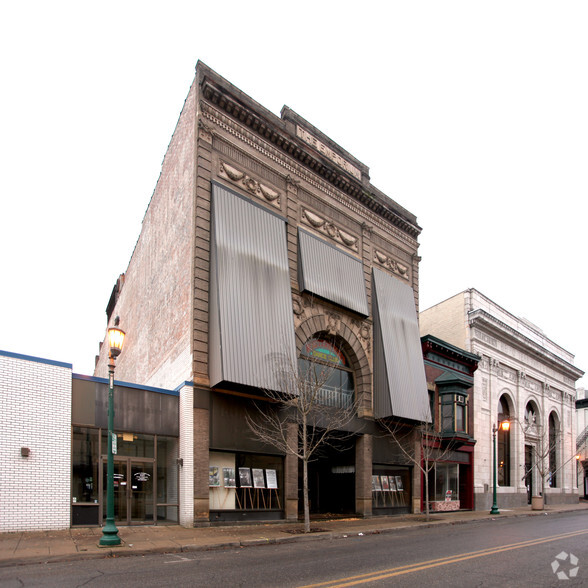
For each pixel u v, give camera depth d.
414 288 31.77
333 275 25.34
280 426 20.31
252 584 8.80
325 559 11.67
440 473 31.69
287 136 24.73
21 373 15.69
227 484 19.78
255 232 22.05
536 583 9.16
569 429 50.84
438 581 9.22
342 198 27.61
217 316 19.67
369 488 25.25
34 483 15.45
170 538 14.96
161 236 26.61
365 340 26.97
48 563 11.27
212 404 19.59
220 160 22.11
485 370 37.53
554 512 33.44
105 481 17.14
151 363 26.86
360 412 25.64
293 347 21.77
